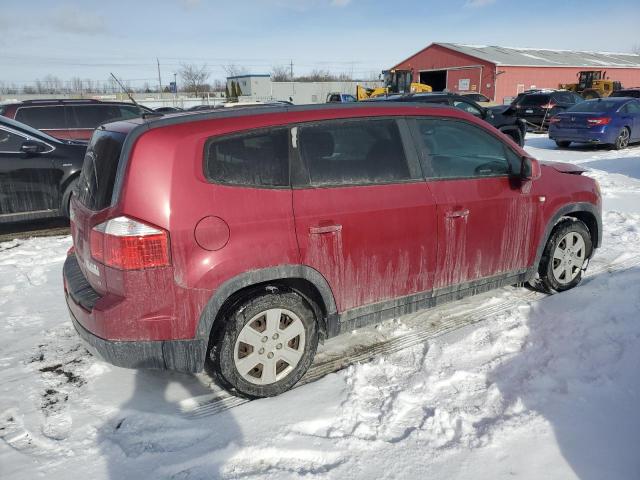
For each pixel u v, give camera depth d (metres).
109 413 2.95
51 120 9.34
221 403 3.05
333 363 3.50
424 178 3.47
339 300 3.23
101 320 2.70
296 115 3.05
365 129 3.28
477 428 2.76
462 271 3.72
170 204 2.66
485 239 3.78
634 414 2.82
